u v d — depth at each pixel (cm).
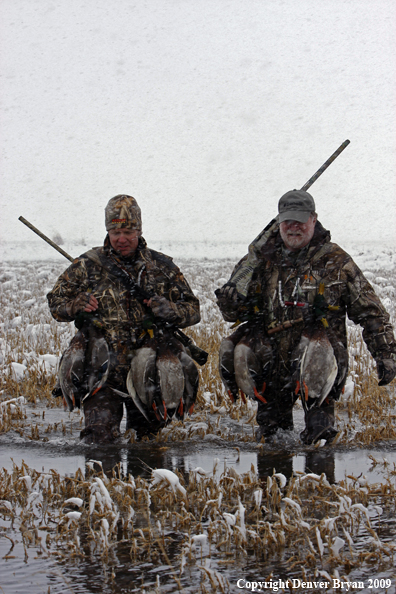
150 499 502
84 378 686
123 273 714
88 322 696
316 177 746
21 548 414
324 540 418
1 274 2998
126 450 654
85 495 511
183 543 418
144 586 362
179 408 693
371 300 677
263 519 457
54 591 356
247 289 676
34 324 1486
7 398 917
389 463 594
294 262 689
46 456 637
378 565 383
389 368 676
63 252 747
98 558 398
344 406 849
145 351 682
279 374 691
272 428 695
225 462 605
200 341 1216
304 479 522
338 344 673
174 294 723
